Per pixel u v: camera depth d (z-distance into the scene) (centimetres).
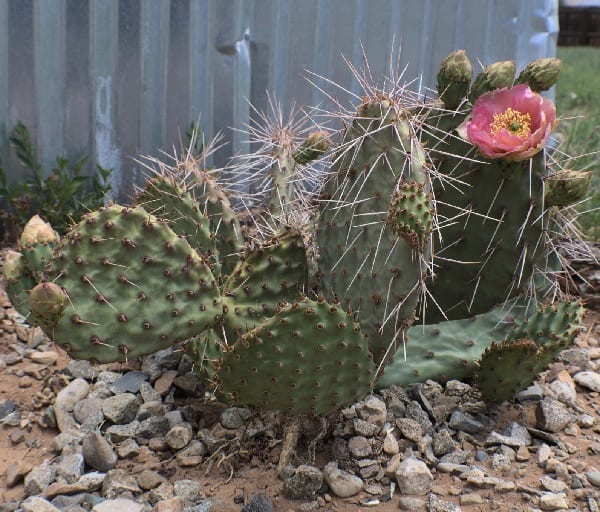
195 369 84
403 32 137
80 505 75
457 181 82
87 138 135
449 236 88
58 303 67
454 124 86
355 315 77
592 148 156
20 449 83
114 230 70
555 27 136
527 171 84
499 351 82
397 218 72
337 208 79
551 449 82
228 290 81
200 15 134
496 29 136
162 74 135
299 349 71
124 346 71
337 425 81
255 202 129
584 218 131
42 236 80
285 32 137
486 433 84
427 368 90
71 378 93
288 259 82
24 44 130
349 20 137
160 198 87
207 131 138
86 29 131
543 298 96
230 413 84
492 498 75
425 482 76
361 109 77
